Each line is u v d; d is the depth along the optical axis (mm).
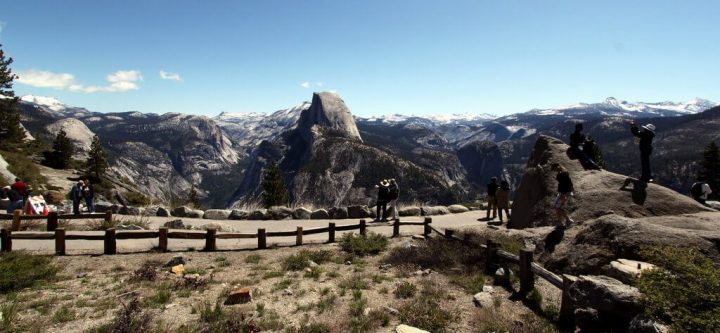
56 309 7566
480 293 8211
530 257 8234
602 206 12008
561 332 6480
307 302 8211
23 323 6801
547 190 14266
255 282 9648
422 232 16281
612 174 13672
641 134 12758
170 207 23703
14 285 8867
